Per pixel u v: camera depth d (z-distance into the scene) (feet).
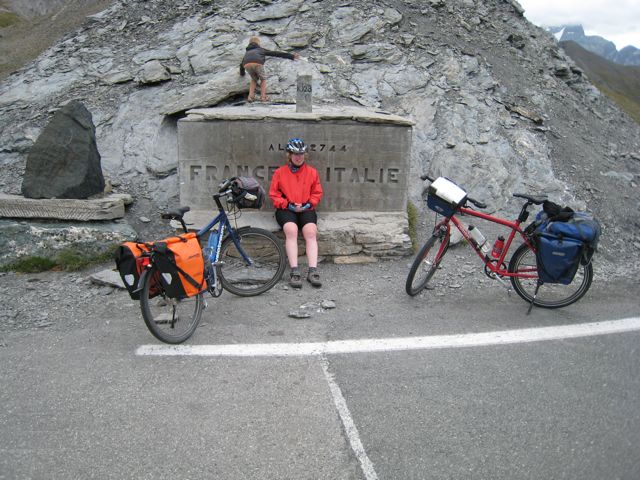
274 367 12.91
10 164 25.29
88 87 29.63
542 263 15.40
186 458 9.80
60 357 13.30
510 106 29.01
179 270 13.51
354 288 18.02
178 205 22.90
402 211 20.99
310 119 19.79
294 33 31.09
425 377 12.51
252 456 9.86
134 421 10.82
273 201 18.29
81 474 9.39
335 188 20.47
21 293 17.16
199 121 19.80
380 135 20.20
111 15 35.91
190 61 29.76
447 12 34.83
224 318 15.64
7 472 9.43
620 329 15.15
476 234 16.79
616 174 27.07
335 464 9.69
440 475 9.44
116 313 15.87
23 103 29.35
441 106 27.43
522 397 11.76
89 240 19.57
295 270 17.76
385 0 33.86
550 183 25.00
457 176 24.49
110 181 23.79
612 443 10.32
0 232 19.25
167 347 13.83
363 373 12.66
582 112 32.27
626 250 22.45
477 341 14.29
